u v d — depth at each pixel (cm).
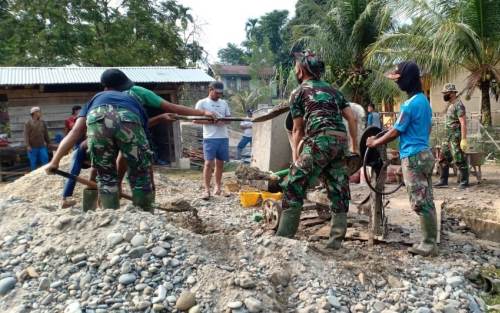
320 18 1895
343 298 340
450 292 369
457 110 845
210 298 315
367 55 1569
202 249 368
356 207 620
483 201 725
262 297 318
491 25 1238
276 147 820
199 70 1484
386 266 395
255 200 693
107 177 426
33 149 1100
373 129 484
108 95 430
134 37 2417
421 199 459
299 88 446
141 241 357
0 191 759
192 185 898
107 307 312
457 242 519
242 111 3475
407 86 467
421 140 456
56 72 1326
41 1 2184
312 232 533
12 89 1278
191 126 1673
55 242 373
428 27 1312
